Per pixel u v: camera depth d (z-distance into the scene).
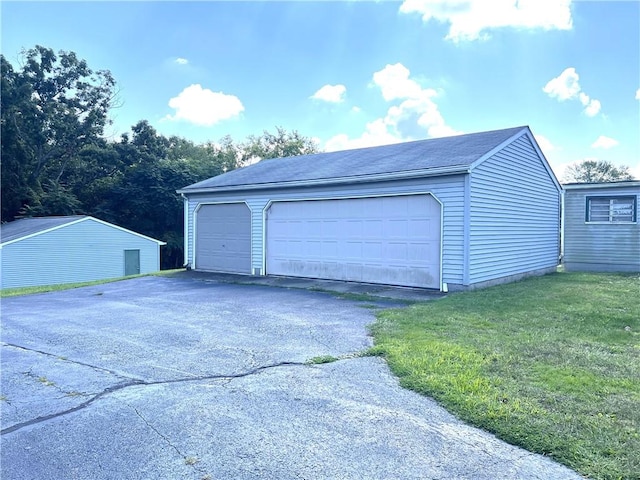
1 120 27.19
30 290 12.30
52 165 32.59
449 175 9.60
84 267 23.16
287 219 12.67
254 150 47.53
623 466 2.64
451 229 9.63
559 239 15.66
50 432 3.30
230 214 14.13
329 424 3.32
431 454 2.87
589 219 15.29
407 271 10.35
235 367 4.72
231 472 2.72
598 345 5.21
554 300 8.30
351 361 4.81
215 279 12.96
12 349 5.64
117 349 5.54
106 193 32.78
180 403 3.78
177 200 32.66
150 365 4.86
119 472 2.75
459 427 3.22
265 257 13.20
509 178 11.47
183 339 5.96
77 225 22.86
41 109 31.05
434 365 4.44
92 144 33.09
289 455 2.90
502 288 10.00
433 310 7.37
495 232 10.71
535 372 4.23
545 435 3.00
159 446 3.06
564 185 15.47
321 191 11.76
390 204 10.62
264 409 3.61
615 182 14.70
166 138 39.62
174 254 33.88
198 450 2.99
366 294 9.66
